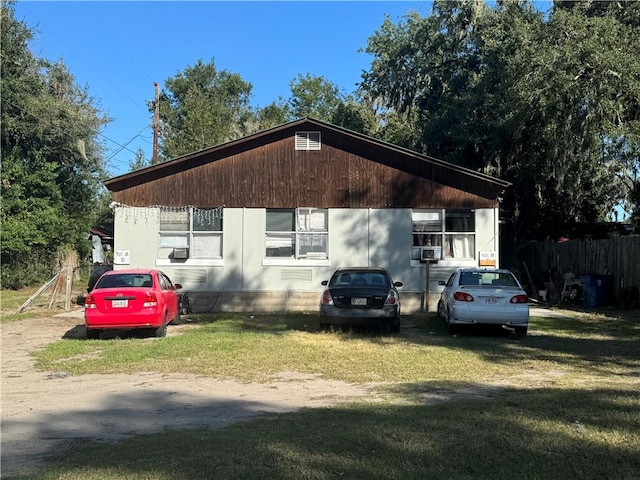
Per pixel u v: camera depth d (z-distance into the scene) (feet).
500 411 20.47
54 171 103.81
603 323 50.03
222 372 30.25
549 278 78.43
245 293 61.52
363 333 43.93
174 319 49.47
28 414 22.61
